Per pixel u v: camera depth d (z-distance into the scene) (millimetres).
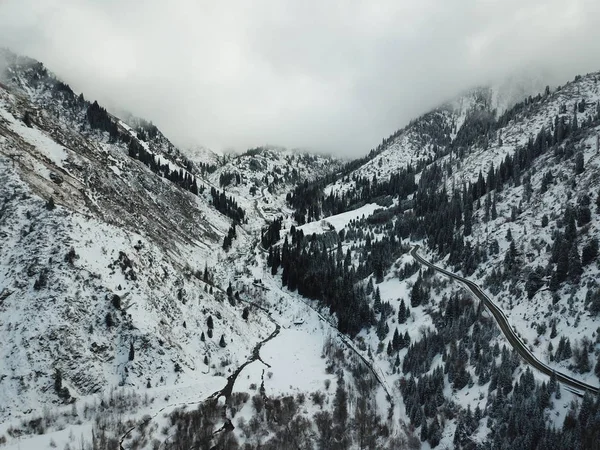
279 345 137625
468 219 185625
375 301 156125
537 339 111125
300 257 194000
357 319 152125
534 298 123875
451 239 180375
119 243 121938
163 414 92312
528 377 95688
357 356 135875
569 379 95625
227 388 107375
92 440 81250
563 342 101625
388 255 192000
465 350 117938
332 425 100938
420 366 120188
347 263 190250
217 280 177000
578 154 163250
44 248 105750
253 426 95938
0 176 119375
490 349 112312
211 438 90188
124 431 85938
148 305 112875
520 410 89688
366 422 102625
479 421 96125
